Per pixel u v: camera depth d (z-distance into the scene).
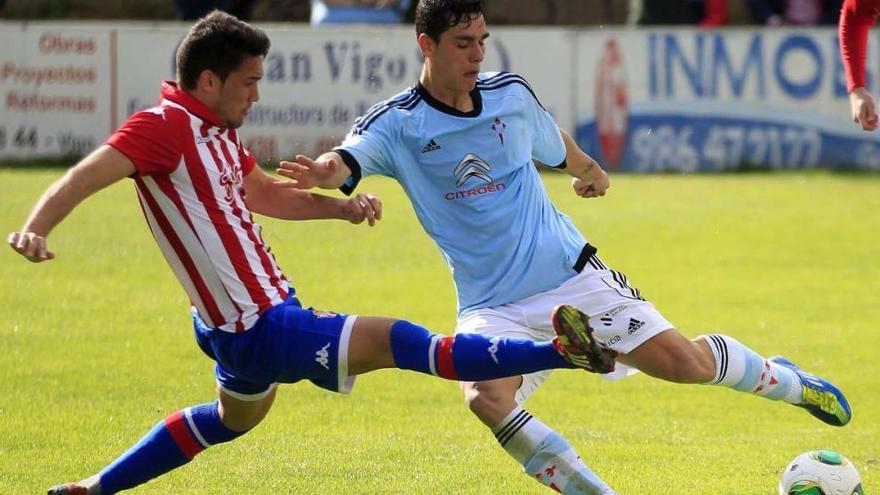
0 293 37.22
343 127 62.34
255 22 75.12
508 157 19.72
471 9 18.86
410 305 36.88
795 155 64.19
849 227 50.41
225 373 18.41
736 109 63.66
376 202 19.17
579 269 20.00
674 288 39.81
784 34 63.44
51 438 23.92
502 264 19.81
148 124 17.03
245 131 61.91
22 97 61.81
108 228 48.22
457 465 22.64
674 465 22.83
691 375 19.61
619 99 63.38
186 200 17.36
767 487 21.45
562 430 25.44
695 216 52.28
